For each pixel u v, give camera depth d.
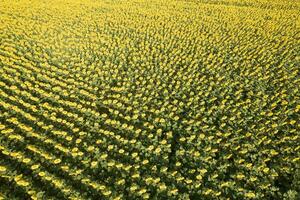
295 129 11.79
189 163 10.75
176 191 9.63
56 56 17.64
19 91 13.88
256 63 16.75
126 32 20.88
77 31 20.80
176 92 14.63
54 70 16.19
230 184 9.91
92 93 14.58
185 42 19.41
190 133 12.08
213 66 16.69
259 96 14.08
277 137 11.75
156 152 11.09
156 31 20.95
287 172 10.24
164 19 22.84
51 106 13.35
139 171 10.38
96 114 12.91
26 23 21.16
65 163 10.50
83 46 18.83
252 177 9.97
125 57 17.78
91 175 10.20
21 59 16.70
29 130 11.66
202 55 17.69
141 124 12.64
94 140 11.62
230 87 14.80
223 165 10.59
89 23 22.05
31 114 12.77
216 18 22.62
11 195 9.34
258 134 11.91
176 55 17.88
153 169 10.39
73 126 12.31
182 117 13.03
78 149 11.18
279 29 20.27
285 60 16.66
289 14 22.44
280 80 14.98
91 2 26.19
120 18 23.00
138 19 22.88
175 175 10.22
